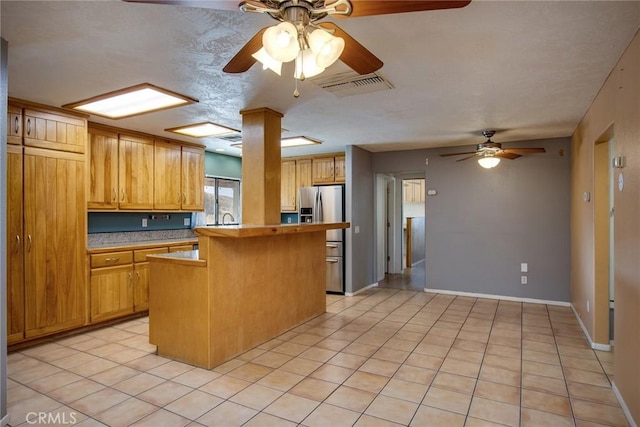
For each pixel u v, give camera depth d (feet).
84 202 12.85
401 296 18.67
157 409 7.89
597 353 11.01
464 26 6.75
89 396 8.43
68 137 12.35
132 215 16.72
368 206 20.72
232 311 10.75
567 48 7.64
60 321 12.13
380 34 7.06
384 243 24.45
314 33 5.37
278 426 7.27
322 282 15.53
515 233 17.75
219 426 7.27
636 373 7.04
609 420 7.49
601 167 11.25
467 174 18.74
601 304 11.32
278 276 12.79
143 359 10.61
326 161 20.94
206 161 20.35
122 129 14.90
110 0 5.91
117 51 7.80
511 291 17.81
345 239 19.15
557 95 10.64
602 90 9.89
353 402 8.19
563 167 16.81
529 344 11.77
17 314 11.09
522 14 6.34
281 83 9.68
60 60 8.22
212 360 10.02
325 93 10.56
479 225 18.49
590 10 6.21
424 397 8.41
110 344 11.84
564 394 8.54
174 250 16.15
